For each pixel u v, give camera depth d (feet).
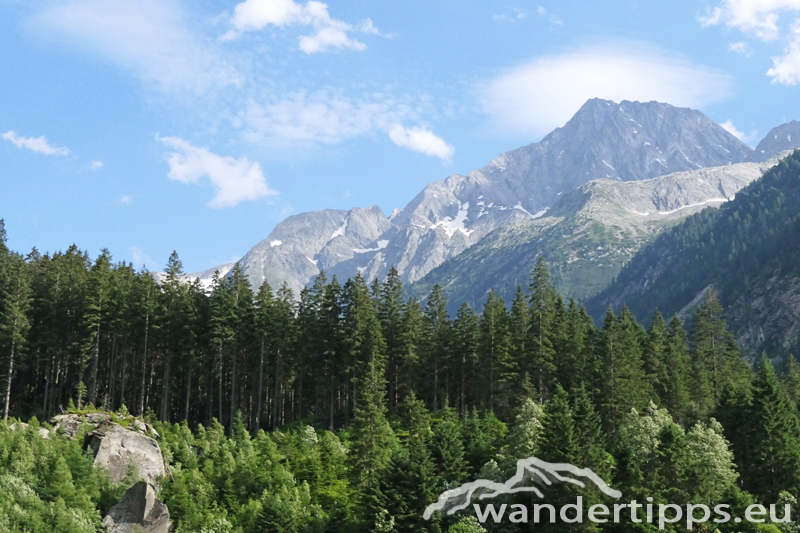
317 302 428.56
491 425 321.11
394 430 371.35
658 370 398.21
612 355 350.84
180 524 254.88
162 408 405.39
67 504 249.75
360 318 409.69
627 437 275.39
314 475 294.46
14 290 388.16
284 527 250.16
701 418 345.72
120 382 430.20
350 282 422.82
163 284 433.48
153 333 410.31
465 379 423.64
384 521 232.73
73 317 408.67
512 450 279.08
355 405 399.85
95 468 273.75
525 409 294.05
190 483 279.28
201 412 440.86
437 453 266.16
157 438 318.86
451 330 429.38
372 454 281.54
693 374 400.06
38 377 426.92
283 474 287.48
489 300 429.38
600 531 236.84
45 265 471.21
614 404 335.06
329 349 410.93
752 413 308.81
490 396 384.68
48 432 299.17
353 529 245.65
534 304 386.11
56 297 408.87
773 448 284.61
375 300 456.45
